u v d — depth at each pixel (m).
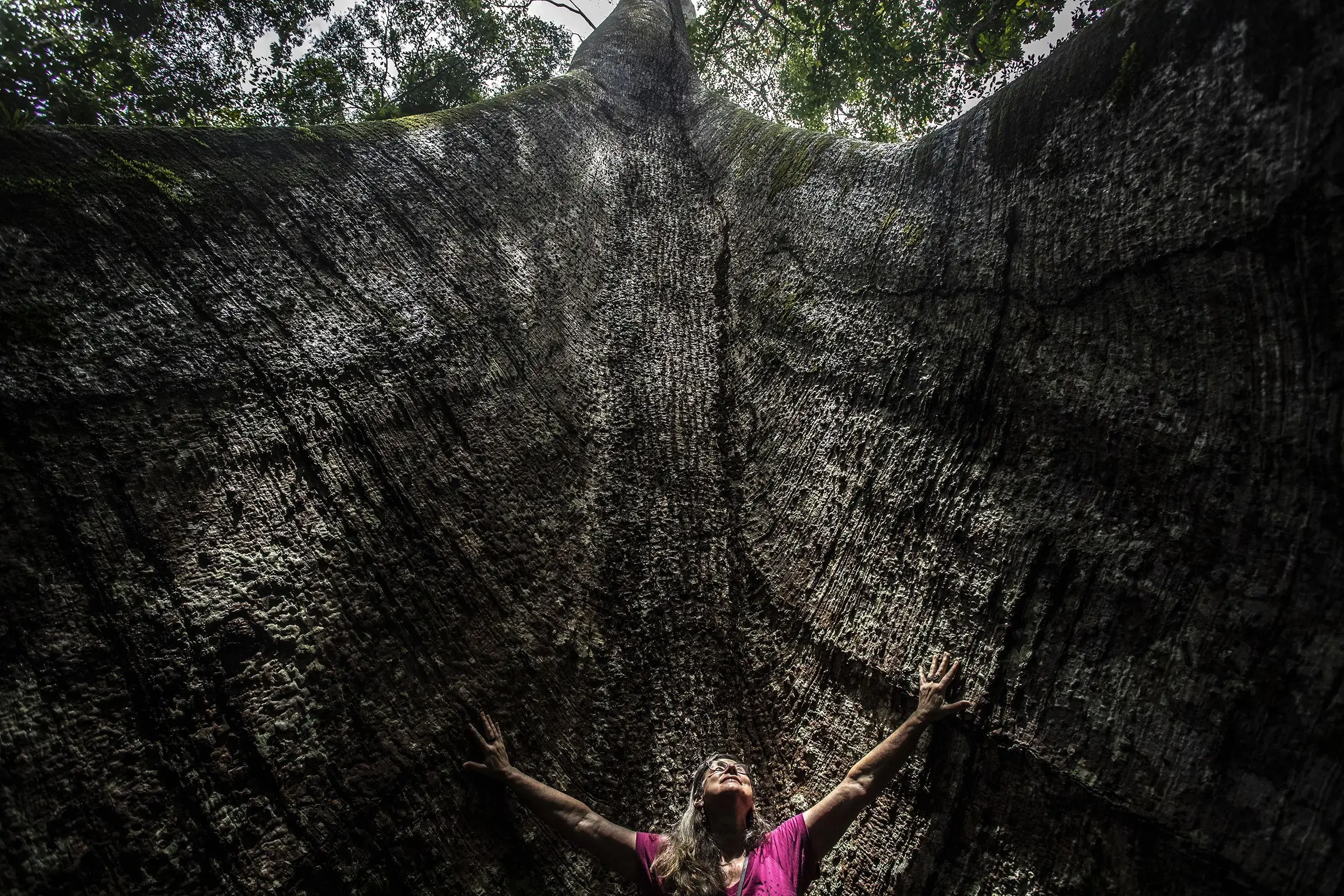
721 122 5.46
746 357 3.79
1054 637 2.21
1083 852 1.99
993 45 7.48
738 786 2.22
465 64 9.67
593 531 3.12
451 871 2.10
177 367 2.25
